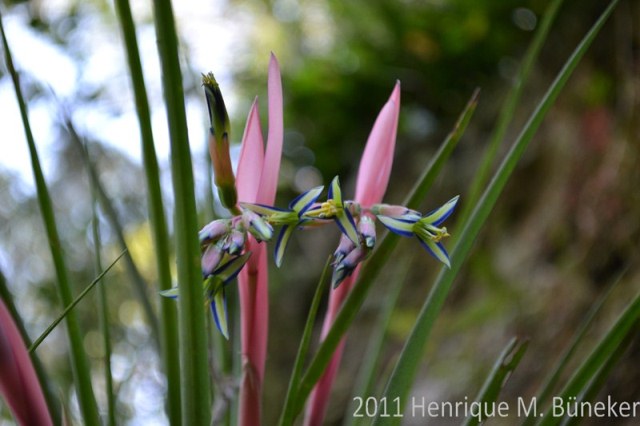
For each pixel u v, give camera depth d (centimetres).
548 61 208
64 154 195
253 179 75
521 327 183
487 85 225
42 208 78
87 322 183
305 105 241
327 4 226
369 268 77
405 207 77
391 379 78
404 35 213
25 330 77
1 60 127
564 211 190
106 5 192
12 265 196
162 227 77
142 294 88
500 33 205
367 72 226
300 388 77
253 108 76
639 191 170
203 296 71
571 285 177
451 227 230
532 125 79
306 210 74
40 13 160
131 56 74
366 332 237
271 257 271
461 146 239
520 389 170
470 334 198
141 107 75
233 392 82
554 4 87
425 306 78
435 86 225
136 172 191
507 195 216
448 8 203
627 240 168
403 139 255
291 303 266
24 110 77
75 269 192
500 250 209
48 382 78
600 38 194
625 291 163
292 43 241
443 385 193
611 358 79
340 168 253
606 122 187
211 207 92
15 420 72
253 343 78
